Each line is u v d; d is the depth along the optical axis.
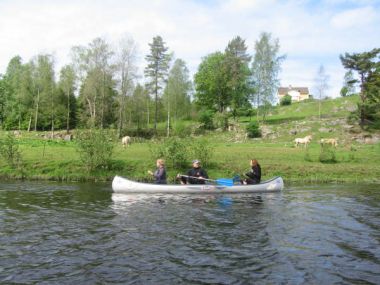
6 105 74.62
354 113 55.88
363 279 7.94
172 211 14.48
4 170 23.91
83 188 20.06
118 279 7.82
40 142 39.97
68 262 8.74
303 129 56.25
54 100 67.56
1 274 8.01
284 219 13.26
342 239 10.77
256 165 20.47
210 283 7.66
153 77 66.31
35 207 14.88
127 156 28.36
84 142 24.34
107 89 63.00
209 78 74.44
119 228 11.77
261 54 64.75
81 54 63.47
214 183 20.09
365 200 17.48
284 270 8.38
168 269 8.37
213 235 11.06
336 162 29.69
